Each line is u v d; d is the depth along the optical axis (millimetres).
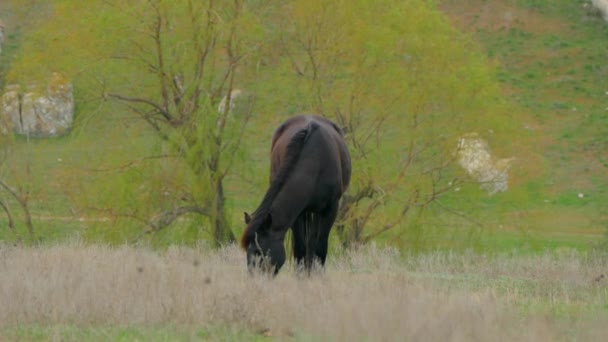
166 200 98438
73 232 102125
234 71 99938
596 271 63250
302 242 49156
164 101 99188
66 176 98625
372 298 39438
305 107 101812
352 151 99625
